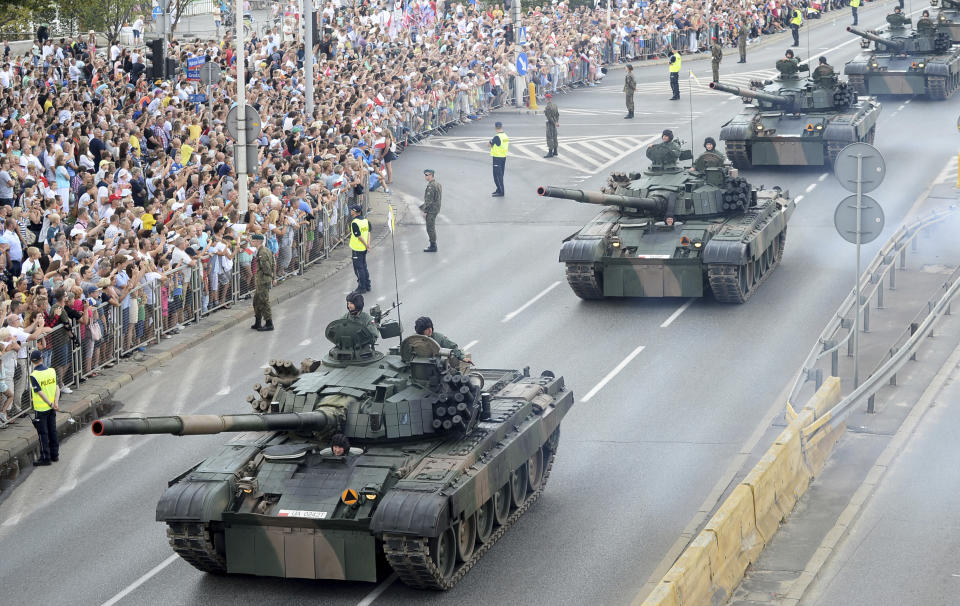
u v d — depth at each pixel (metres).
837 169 49.53
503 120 119.88
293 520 37.28
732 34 155.88
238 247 68.44
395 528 35.72
